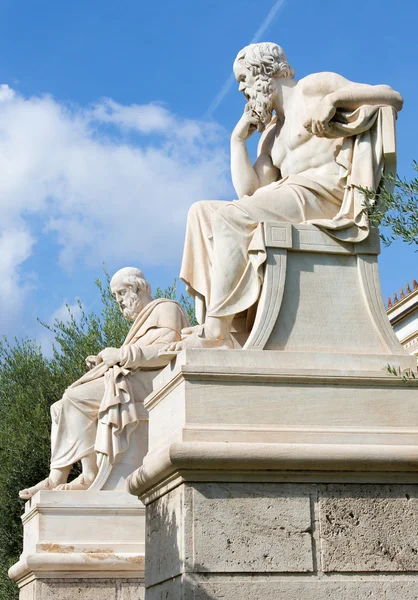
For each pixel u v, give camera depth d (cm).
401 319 1716
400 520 533
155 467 538
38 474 1798
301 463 520
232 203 613
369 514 530
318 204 625
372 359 577
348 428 549
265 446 517
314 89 661
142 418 955
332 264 605
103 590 917
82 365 1920
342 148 620
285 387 548
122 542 934
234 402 539
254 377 543
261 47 686
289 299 590
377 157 608
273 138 705
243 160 701
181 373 536
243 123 710
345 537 523
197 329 601
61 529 925
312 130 619
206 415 533
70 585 911
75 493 938
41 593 902
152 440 602
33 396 1869
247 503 516
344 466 527
